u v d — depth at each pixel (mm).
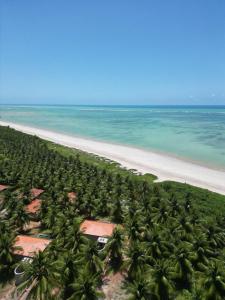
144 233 40438
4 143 106312
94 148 119688
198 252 36438
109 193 59562
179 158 101875
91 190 56969
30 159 83750
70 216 45250
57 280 31594
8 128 149250
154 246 37188
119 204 51688
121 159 100438
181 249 36250
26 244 39281
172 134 158000
